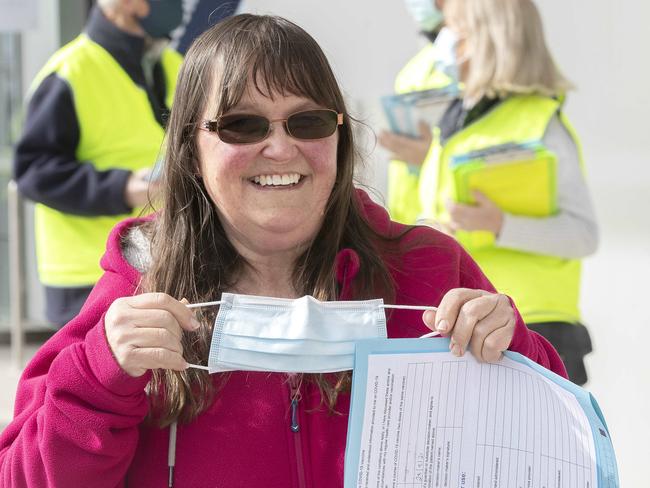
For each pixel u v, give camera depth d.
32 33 5.86
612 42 5.14
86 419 1.65
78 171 3.58
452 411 1.66
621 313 5.07
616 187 5.15
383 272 1.87
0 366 5.68
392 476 1.64
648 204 5.07
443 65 3.47
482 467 1.65
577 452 1.65
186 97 1.81
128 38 3.71
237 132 1.73
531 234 3.16
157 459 1.79
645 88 5.08
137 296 1.66
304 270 1.86
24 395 1.85
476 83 3.26
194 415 1.77
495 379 1.68
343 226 1.89
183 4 3.72
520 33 3.26
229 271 1.89
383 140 3.62
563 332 3.20
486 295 1.70
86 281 3.70
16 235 5.35
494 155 3.13
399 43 4.97
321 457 1.79
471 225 3.15
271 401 1.80
